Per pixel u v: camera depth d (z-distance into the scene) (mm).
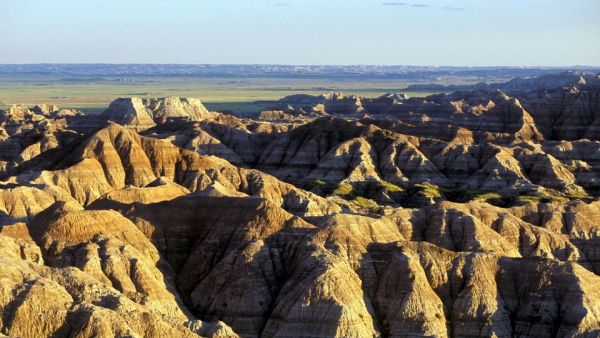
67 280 183875
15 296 173000
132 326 173250
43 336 169125
